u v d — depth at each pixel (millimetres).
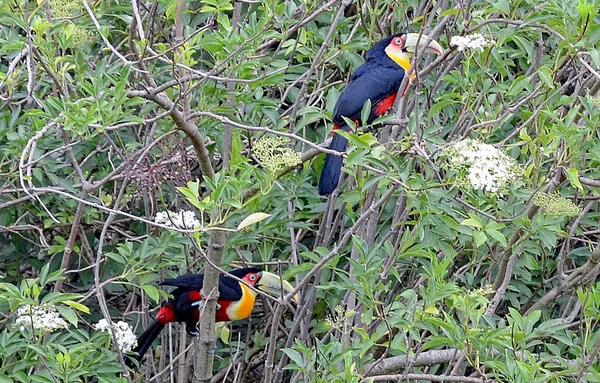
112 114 8070
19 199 10594
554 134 8922
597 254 10242
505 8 9148
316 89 11750
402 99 9375
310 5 10234
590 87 10234
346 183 11844
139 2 10258
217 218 8156
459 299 8383
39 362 8984
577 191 9805
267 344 11680
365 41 10742
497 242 10766
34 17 8836
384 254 10891
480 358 8953
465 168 8008
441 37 11367
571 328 10930
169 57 10742
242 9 12547
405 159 10219
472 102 10000
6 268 12703
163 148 9820
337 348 8914
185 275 10516
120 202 10688
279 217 11352
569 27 8734
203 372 9609
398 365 10250
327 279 10969
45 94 11211
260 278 10766
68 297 8672
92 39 9352
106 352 9383
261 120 11195
